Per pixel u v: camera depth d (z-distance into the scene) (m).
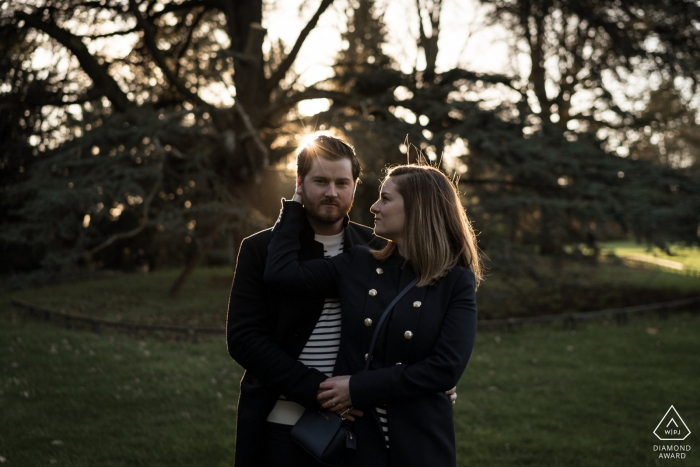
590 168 14.27
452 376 2.12
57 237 13.32
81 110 17.25
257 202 15.63
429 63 19.23
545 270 18.66
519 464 4.46
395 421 2.17
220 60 13.13
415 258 2.26
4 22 14.95
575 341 9.80
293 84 15.99
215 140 14.91
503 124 13.90
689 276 20.95
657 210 13.01
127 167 13.14
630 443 4.92
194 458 4.50
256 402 2.38
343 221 2.59
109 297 15.13
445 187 2.35
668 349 8.90
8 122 17.52
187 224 13.54
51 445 4.68
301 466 2.34
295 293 2.33
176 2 16.81
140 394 6.21
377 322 2.22
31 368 7.14
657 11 15.88
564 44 18.69
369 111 15.09
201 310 13.46
